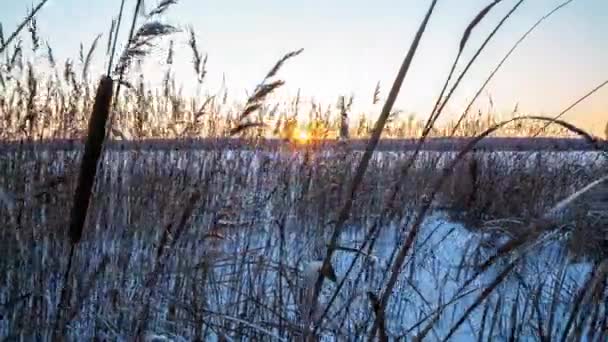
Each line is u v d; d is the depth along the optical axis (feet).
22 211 11.25
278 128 17.34
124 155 14.48
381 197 15.17
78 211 6.50
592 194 10.42
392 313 11.40
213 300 11.21
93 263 11.07
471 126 19.36
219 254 11.60
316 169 16.71
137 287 10.59
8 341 9.86
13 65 14.64
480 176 17.52
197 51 15.83
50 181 11.93
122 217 12.53
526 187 18.93
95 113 6.14
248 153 16.17
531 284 11.07
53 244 10.89
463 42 4.96
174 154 14.28
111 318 10.40
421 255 13.79
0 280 10.45
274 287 11.12
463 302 12.22
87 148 6.22
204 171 13.70
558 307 11.12
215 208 12.52
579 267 11.14
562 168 20.72
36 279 10.39
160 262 9.73
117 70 8.21
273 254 13.11
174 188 12.98
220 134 15.28
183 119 16.31
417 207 11.41
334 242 5.76
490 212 16.97
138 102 15.47
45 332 9.95
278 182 15.79
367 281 11.13
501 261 10.37
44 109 14.98
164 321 10.07
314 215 14.94
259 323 9.99
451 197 17.80
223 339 9.23
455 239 15.39
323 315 6.57
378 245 11.37
